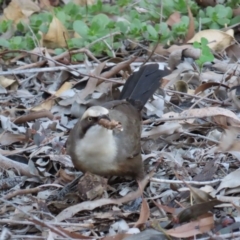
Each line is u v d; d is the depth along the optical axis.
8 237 8.24
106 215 8.81
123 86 11.15
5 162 9.96
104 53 13.14
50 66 12.62
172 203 9.12
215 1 14.48
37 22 13.70
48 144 10.50
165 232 8.06
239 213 8.64
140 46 13.29
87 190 9.12
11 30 13.75
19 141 10.70
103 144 8.96
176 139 10.59
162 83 11.94
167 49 12.97
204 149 10.33
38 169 9.88
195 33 13.38
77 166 9.31
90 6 14.38
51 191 9.54
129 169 9.23
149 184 9.53
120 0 14.45
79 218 8.80
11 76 12.56
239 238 8.12
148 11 14.11
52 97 11.66
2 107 11.80
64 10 14.14
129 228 8.55
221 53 13.05
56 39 13.25
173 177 9.72
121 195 9.44
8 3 15.28
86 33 13.03
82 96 11.43
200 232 8.27
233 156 10.09
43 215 8.84
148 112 11.24
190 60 12.76
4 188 9.70
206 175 9.58
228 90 11.70
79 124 9.15
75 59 12.82
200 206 8.39
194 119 10.95
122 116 9.45
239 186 9.25
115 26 13.30
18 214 8.74
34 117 11.20
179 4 13.98
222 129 10.62
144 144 10.44
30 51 12.72
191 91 11.88
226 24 13.56
